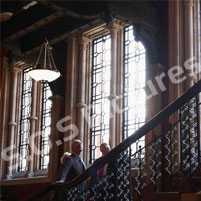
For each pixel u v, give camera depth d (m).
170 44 10.78
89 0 11.03
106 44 13.88
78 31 12.98
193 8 10.91
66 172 7.45
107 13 10.57
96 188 6.50
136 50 13.05
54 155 14.00
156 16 11.18
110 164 6.33
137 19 10.71
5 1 12.40
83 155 13.43
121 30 13.45
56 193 6.91
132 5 10.73
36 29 13.95
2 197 15.53
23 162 16.42
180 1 10.98
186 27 10.71
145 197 6.39
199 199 5.35
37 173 15.32
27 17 13.41
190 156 5.92
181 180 5.94
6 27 14.05
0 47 17.22
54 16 12.73
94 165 6.25
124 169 6.20
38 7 13.09
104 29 13.80
